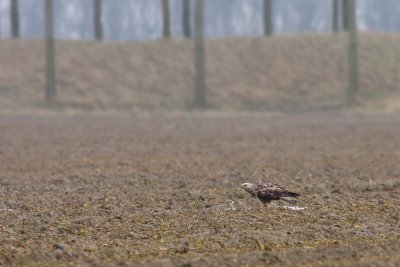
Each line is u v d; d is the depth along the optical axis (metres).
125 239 32.00
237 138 83.19
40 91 138.50
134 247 30.28
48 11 133.88
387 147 72.56
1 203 41.09
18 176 53.06
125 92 138.12
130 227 34.38
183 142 78.88
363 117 116.00
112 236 32.56
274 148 72.44
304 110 130.25
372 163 60.19
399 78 138.25
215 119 115.31
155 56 148.88
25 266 27.58
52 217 37.03
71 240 31.75
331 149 71.12
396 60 144.00
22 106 132.75
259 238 31.73
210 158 64.19
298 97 135.62
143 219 36.25
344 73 141.50
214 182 49.41
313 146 74.06
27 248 30.25
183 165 59.25
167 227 34.34
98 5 160.50
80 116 122.00
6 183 49.47
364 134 87.12
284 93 137.25
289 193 38.69
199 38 131.62
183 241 31.16
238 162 61.19
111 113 128.62
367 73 139.25
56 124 104.31
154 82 141.38
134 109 132.75
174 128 97.44
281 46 150.38
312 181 49.97
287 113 128.25
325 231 33.31
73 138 83.50
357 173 54.16
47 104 133.38
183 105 134.12
